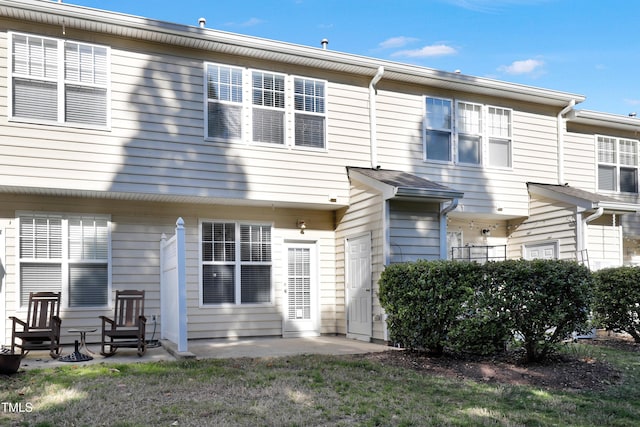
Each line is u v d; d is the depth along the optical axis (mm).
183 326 8234
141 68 9633
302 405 5578
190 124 9922
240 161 10289
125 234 10281
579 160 13961
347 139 11320
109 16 9023
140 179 9414
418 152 11906
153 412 5234
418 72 11625
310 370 7160
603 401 6109
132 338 9078
